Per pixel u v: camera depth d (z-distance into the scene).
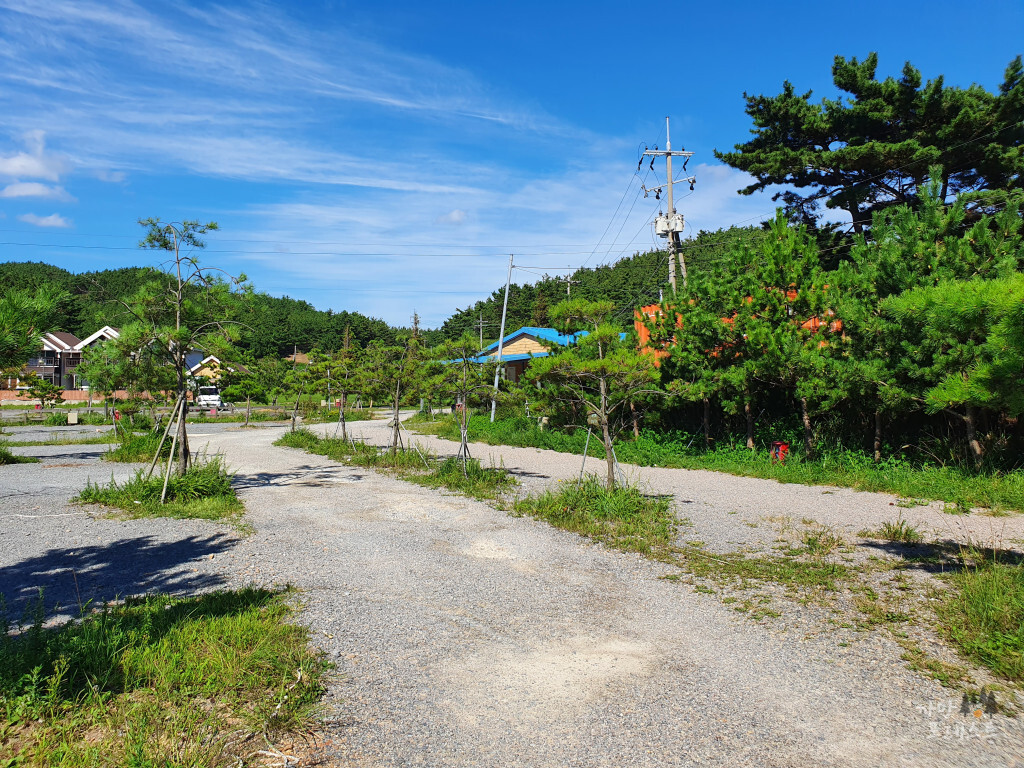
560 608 5.32
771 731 3.38
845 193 21.50
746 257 15.09
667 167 23.45
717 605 5.39
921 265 10.99
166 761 2.92
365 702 3.69
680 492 10.92
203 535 7.75
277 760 3.09
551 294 75.44
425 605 5.37
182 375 10.55
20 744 3.15
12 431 25.17
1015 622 4.59
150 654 4.04
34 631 4.03
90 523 8.35
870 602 5.38
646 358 9.69
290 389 23.72
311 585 5.85
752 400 14.36
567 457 16.83
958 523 8.20
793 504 9.73
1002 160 18.98
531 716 3.55
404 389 16.12
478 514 9.16
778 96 23.19
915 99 20.19
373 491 11.20
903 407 10.91
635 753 3.17
